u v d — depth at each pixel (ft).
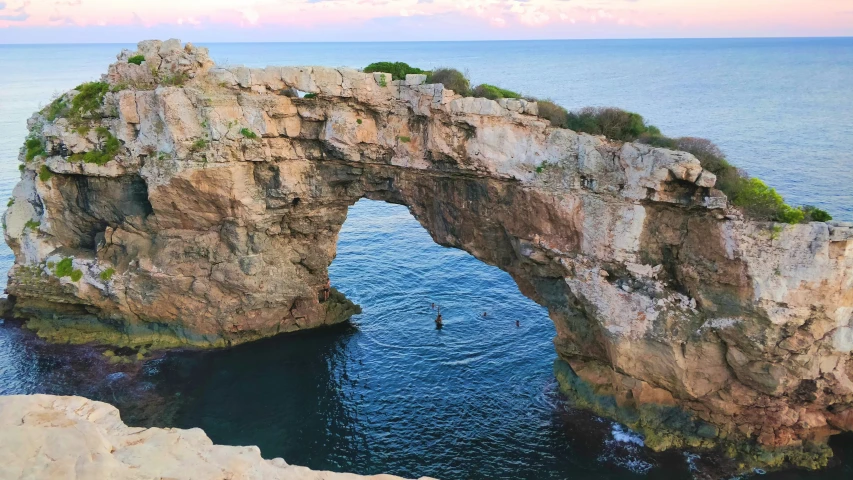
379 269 205.87
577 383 135.74
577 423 126.52
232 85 134.10
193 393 136.05
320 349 155.33
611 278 122.11
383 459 115.96
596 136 118.01
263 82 132.98
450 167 131.44
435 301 181.98
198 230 149.38
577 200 119.85
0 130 374.22
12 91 591.78
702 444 118.52
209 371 144.97
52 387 136.15
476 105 123.44
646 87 622.95
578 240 123.03
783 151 307.17
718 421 118.83
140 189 148.77
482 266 208.33
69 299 157.07
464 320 170.09
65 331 159.74
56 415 65.82
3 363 145.28
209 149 135.74
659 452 117.19
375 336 162.09
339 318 170.40
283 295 157.79
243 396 135.13
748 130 365.40
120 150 144.25
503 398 135.23
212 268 150.20
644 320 117.80
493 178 128.77
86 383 138.41
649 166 109.40
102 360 148.25
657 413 123.85
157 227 150.20
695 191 108.06
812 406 113.09
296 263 160.25
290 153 141.28
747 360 109.70
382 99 131.95
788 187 246.27
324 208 152.87
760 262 104.83
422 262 212.23
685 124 387.55
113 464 60.03
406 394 136.46
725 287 110.01
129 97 138.72
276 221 150.82
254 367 146.82
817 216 105.81
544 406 132.46
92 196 152.25
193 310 154.20
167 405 131.54
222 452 67.46
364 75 130.62
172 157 136.98
